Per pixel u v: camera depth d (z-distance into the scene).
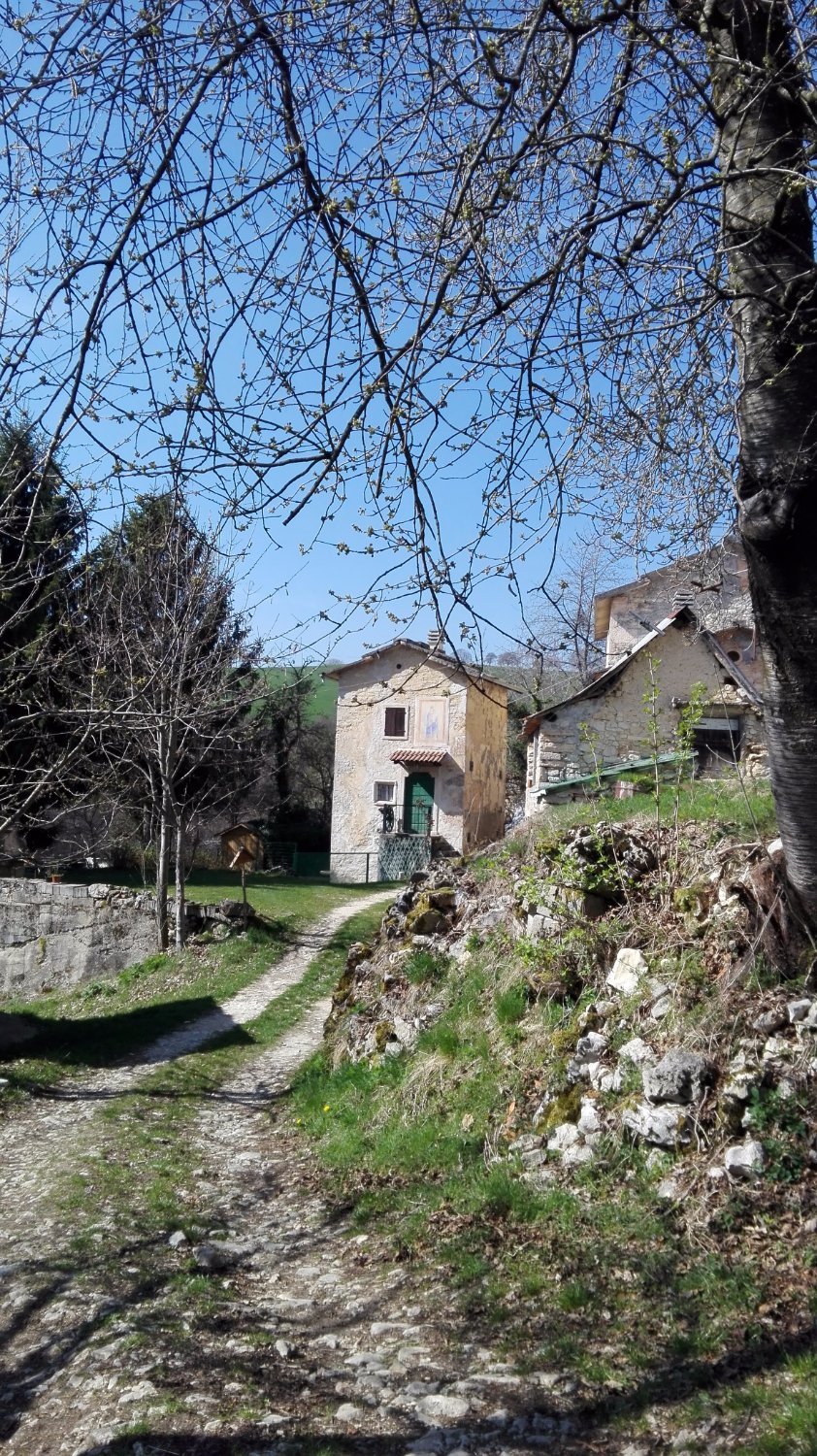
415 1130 8.44
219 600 20.47
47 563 6.73
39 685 12.28
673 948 8.03
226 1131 10.87
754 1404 4.41
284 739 40.06
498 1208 6.88
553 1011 8.48
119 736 18.67
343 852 38.34
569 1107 7.49
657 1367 4.92
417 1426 4.69
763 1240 5.74
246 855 37.00
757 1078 6.58
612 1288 5.70
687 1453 4.20
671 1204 6.24
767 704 6.12
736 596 8.71
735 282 5.32
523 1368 5.12
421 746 38.22
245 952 22.45
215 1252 7.09
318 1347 5.63
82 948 24.47
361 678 38.97
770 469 5.34
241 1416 4.81
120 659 17.33
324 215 4.83
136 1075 14.09
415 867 36.78
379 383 4.57
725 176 4.43
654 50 5.14
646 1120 6.78
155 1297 6.25
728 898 8.01
